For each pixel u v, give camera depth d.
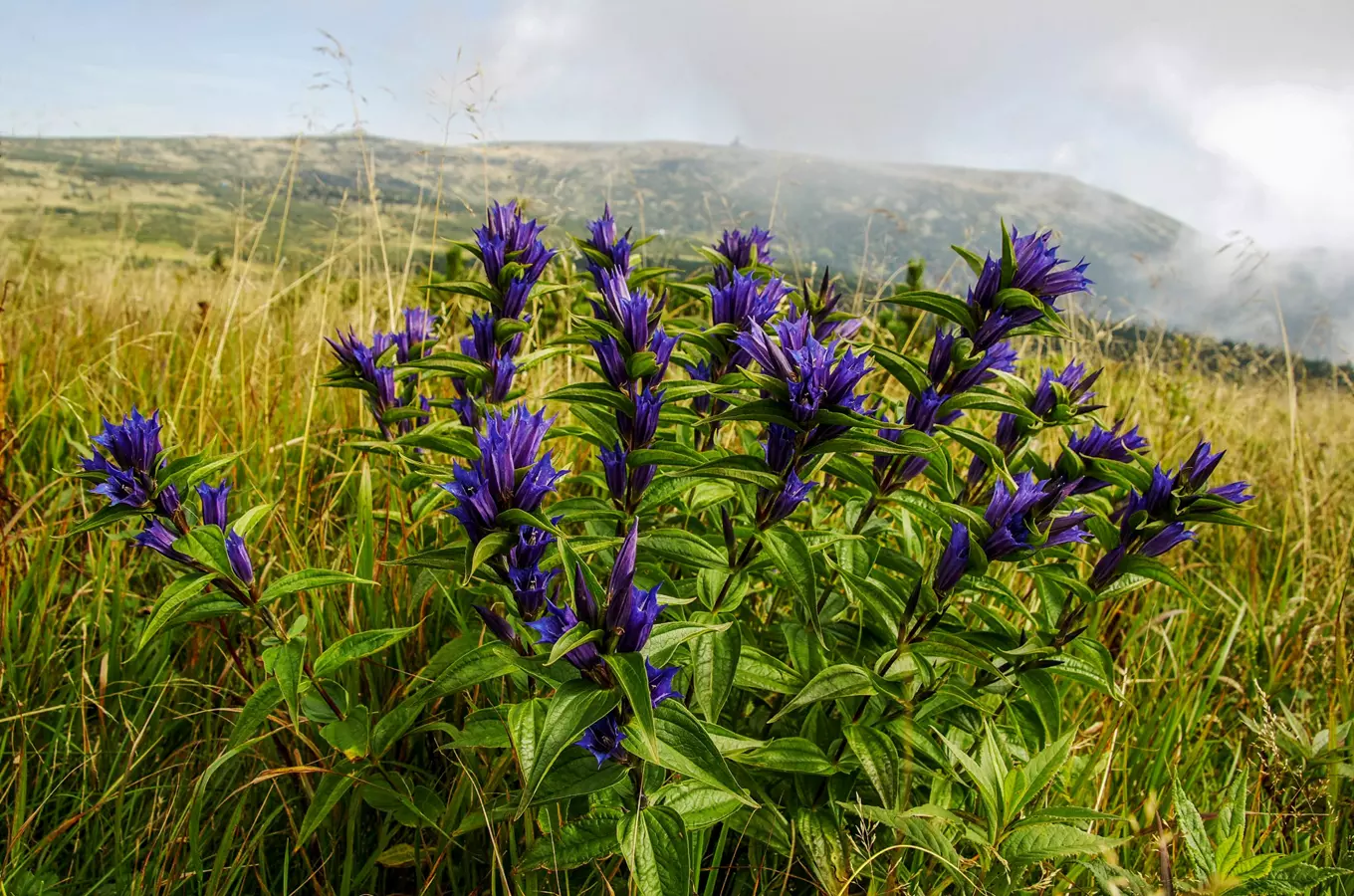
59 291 7.46
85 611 3.79
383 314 6.23
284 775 3.00
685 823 2.47
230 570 2.42
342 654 2.59
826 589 3.35
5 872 2.66
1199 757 3.71
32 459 4.96
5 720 2.97
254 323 6.45
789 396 2.43
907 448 2.42
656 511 3.29
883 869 2.65
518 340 3.55
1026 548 2.60
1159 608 4.86
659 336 2.83
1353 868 2.90
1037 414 3.20
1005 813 2.45
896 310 6.74
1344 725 3.29
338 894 2.86
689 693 2.95
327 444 5.15
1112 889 2.27
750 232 3.82
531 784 1.89
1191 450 6.38
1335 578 4.86
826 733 3.12
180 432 4.73
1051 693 2.87
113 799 2.96
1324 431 7.92
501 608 3.36
